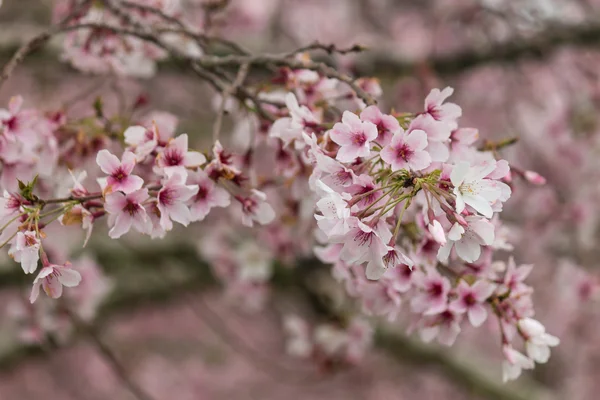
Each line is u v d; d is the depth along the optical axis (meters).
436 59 6.14
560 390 7.90
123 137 2.96
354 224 2.03
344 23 8.49
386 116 2.18
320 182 2.00
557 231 6.29
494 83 7.64
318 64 2.55
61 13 3.56
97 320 6.17
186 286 6.30
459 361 6.31
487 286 2.43
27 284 5.08
